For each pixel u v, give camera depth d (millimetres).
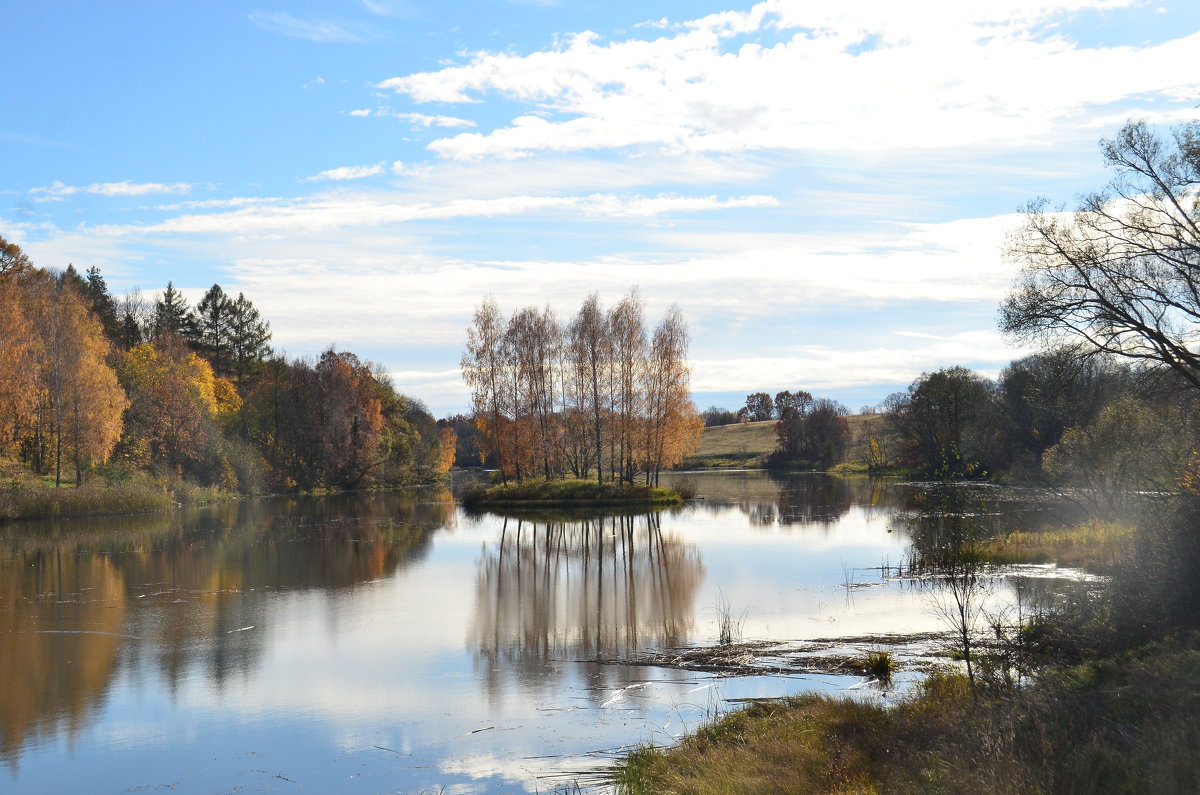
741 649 19984
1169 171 23219
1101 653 15469
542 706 16453
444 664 19531
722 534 43469
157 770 13672
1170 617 15914
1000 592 25016
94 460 59281
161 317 99438
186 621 24156
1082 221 24391
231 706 16734
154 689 17844
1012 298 25266
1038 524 37125
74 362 57719
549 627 23156
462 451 153625
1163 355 22719
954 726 11664
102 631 22953
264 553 38000
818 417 132875
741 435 166125
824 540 40250
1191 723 9781
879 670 17719
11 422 55031
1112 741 10078
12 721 15961
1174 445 22750
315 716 16109
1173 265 22938
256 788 12969
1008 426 42312
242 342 103250
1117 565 18766
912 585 27656
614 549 38719
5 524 49000
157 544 40969
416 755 14102
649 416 63500
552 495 60719
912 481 84812
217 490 68812
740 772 11328
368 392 90188
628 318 63594
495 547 39906
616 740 14500
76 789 13016
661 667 18891
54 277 76062
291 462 79875
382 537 44000
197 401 70312
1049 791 8875
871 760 11422
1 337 54438
